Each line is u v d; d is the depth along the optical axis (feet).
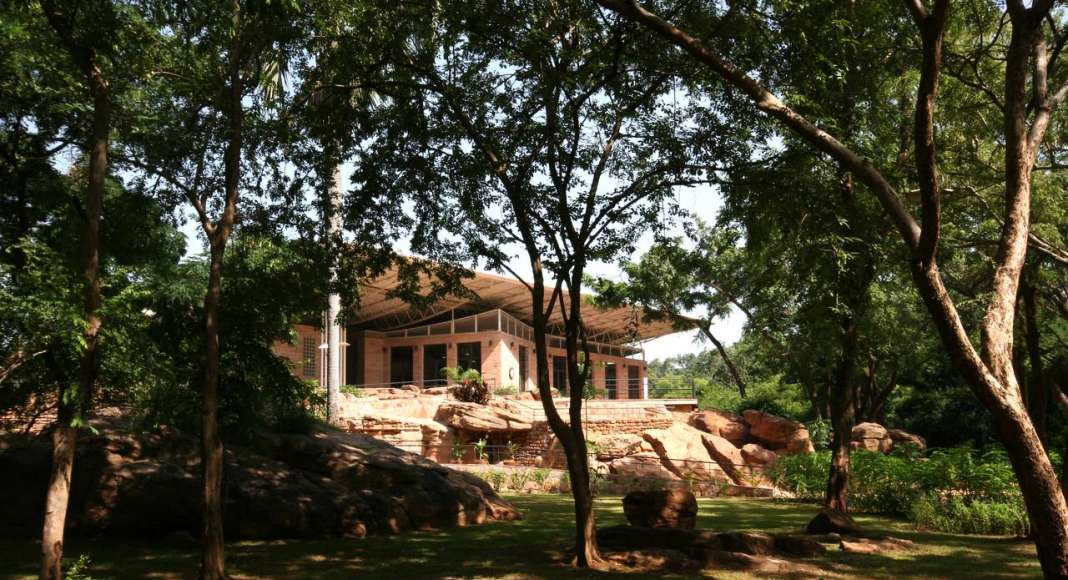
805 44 33.60
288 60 39.22
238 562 36.11
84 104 35.37
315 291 42.29
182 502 43.04
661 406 105.09
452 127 40.78
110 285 30.96
